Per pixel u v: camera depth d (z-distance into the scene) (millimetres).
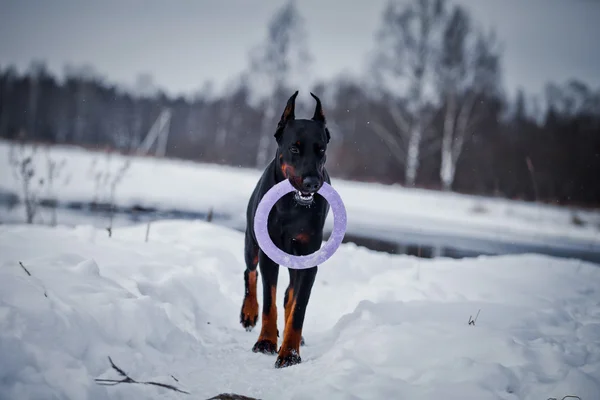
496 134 29172
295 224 4254
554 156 28797
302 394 3119
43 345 2943
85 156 22141
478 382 3123
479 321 4414
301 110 32094
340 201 4270
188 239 6742
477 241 13367
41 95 49094
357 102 31750
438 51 24391
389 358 3547
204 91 49219
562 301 5586
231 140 34656
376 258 7230
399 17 24609
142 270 4750
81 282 3795
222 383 3369
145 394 3004
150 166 21609
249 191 18594
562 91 33094
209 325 4488
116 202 13383
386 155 30641
